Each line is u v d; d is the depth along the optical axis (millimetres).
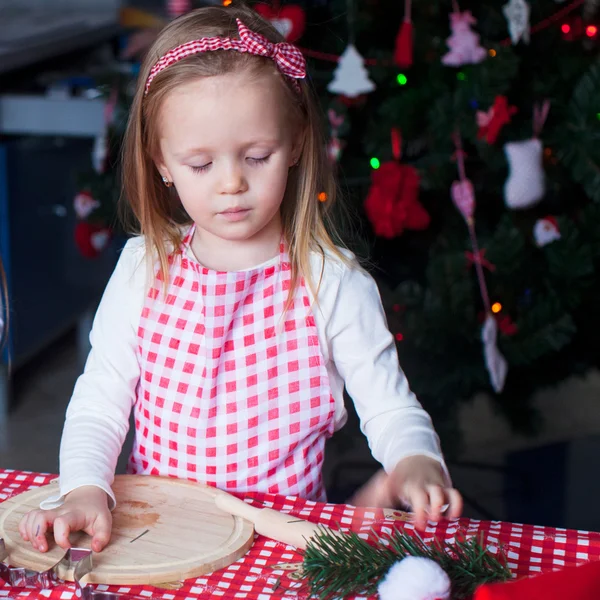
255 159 970
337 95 2277
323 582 788
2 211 2738
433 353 2518
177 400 1102
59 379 3113
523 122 2289
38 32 3197
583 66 2311
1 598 778
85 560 800
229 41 969
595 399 2812
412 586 714
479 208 2492
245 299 1105
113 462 1042
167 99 958
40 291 2986
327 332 1130
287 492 1109
